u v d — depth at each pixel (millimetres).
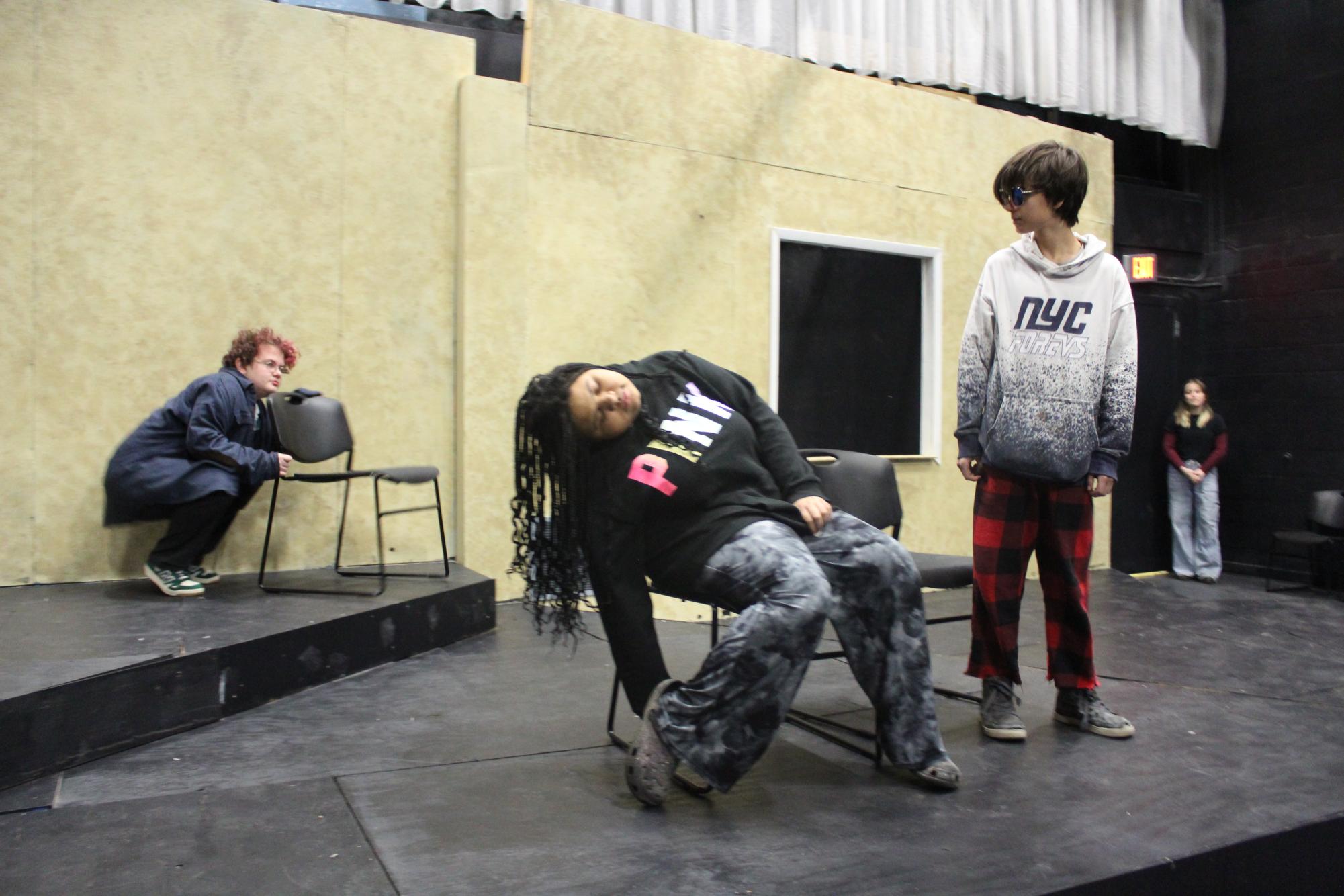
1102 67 6941
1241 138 7469
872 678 2242
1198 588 6391
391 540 4523
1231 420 7504
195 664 2711
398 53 4500
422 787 2219
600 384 2160
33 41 3787
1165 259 7504
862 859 1839
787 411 5453
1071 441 2604
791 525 2213
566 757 2449
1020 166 2652
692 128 5082
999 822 2045
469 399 4562
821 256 5551
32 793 2180
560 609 2301
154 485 3541
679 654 3822
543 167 4699
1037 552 2760
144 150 3986
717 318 5168
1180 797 2227
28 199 3789
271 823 1985
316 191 4332
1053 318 2625
